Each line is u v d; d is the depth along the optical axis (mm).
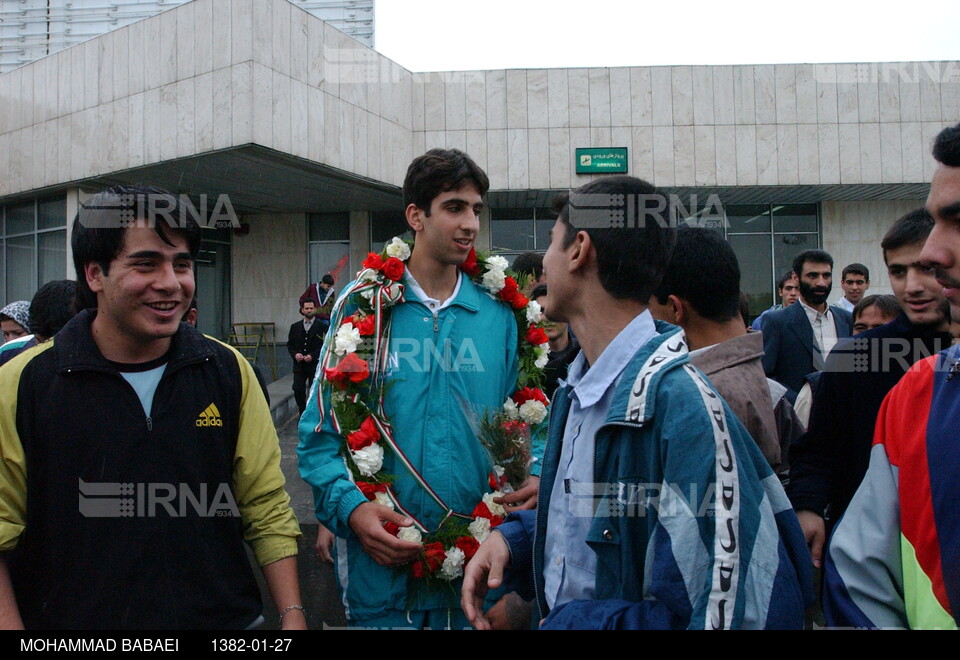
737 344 1876
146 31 10070
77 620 1560
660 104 12586
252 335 14070
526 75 12633
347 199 12852
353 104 10977
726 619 1121
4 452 1572
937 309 1925
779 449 1857
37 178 11898
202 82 9469
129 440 1614
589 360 1472
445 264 2262
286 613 1761
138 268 1594
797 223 14023
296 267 14141
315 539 4285
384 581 2129
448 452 2162
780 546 1229
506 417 2221
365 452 2076
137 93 10203
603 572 1328
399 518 2020
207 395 1736
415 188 2225
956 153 1113
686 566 1153
